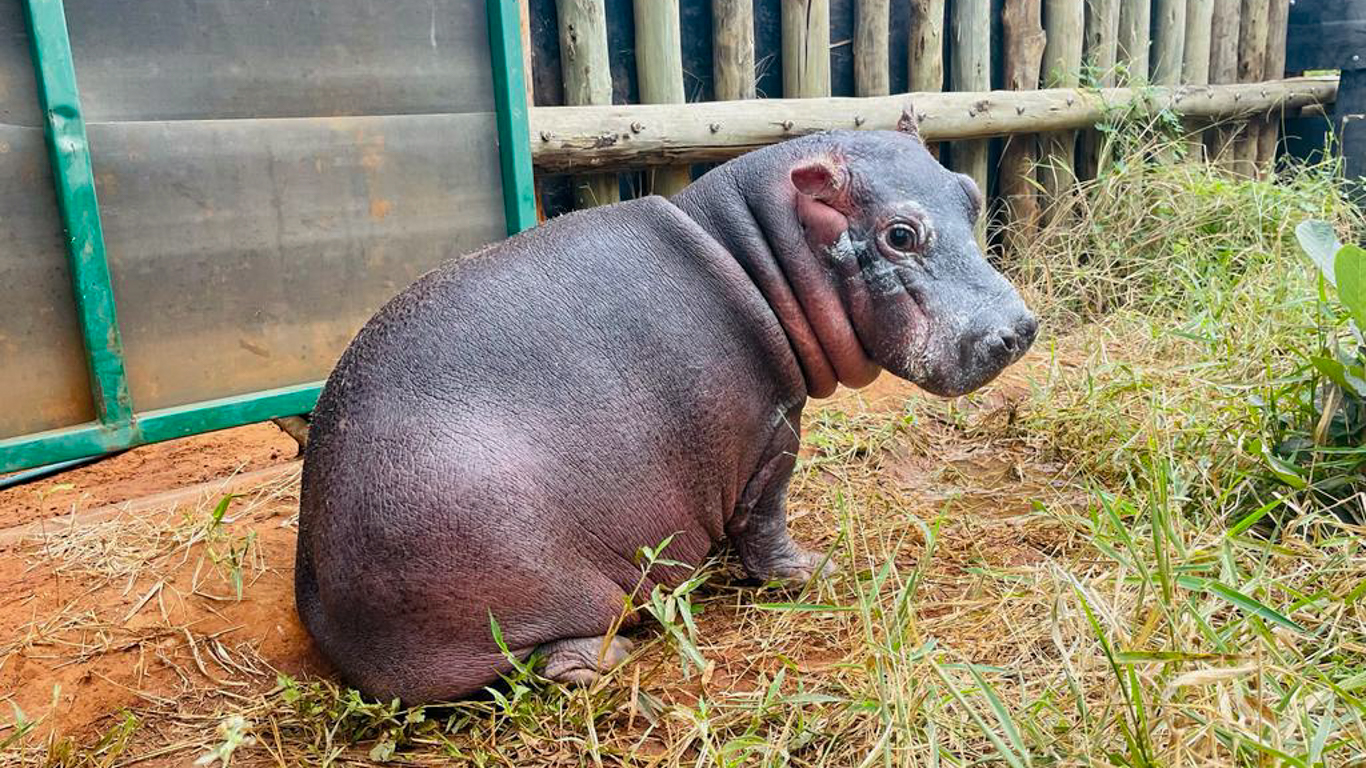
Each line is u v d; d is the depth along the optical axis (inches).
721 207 38.1
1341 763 27.0
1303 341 57.3
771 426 38.7
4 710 35.4
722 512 38.7
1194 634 31.4
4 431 45.7
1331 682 28.6
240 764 33.0
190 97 48.2
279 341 52.4
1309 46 107.0
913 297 36.2
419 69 54.6
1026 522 46.1
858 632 37.4
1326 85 107.0
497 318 34.9
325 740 33.6
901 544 41.7
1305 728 26.2
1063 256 82.0
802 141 38.5
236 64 49.3
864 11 79.4
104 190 46.7
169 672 37.6
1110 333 68.9
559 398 34.5
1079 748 27.9
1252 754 26.4
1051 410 56.7
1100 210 84.7
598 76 66.6
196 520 46.7
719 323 36.8
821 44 76.4
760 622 39.2
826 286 37.2
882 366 39.0
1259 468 44.7
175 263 48.9
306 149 51.8
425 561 32.4
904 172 36.8
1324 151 104.6
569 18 65.5
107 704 36.0
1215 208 82.0
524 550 33.2
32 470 57.0
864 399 61.5
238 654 38.6
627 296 36.1
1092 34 93.7
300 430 56.1
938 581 41.0
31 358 46.0
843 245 36.6
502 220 58.9
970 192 37.9
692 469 36.8
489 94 57.4
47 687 36.4
